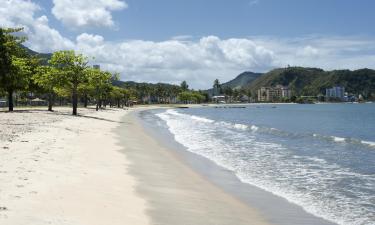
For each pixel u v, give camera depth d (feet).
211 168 74.59
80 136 111.34
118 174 60.64
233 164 79.87
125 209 40.83
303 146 116.16
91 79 231.91
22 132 104.27
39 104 486.79
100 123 179.52
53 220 34.27
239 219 41.55
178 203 46.06
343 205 48.26
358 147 115.34
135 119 258.57
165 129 177.88
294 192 55.11
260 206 47.29
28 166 56.95
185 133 157.48
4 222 32.50
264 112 508.53
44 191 43.78
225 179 64.03
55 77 219.41
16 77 196.13
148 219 38.27
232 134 155.43
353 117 352.08
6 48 193.16
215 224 39.09
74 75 220.64
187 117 314.76
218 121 257.14
